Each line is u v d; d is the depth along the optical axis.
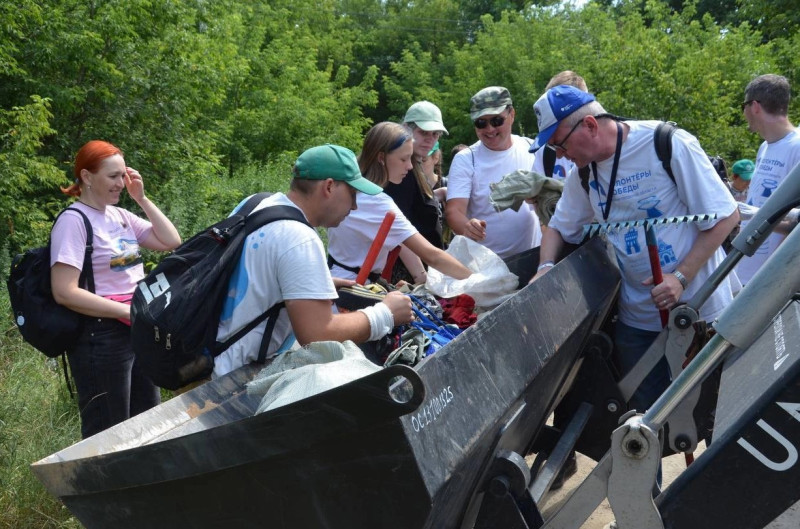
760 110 5.10
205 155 12.77
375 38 43.88
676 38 20.83
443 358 2.01
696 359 2.06
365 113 39.72
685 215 3.51
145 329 2.54
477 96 4.89
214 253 2.64
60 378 5.00
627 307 3.80
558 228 3.90
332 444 1.78
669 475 4.45
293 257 2.58
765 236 2.84
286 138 20.78
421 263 4.32
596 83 19.86
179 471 1.95
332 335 2.60
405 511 1.78
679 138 3.42
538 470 3.41
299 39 28.83
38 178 8.83
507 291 3.47
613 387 3.71
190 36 12.24
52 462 2.16
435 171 6.11
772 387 1.93
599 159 3.52
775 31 22.38
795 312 2.36
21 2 9.71
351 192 2.84
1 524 3.62
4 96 10.05
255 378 2.41
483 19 32.66
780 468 1.94
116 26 10.78
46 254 3.68
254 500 1.92
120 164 3.77
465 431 1.95
